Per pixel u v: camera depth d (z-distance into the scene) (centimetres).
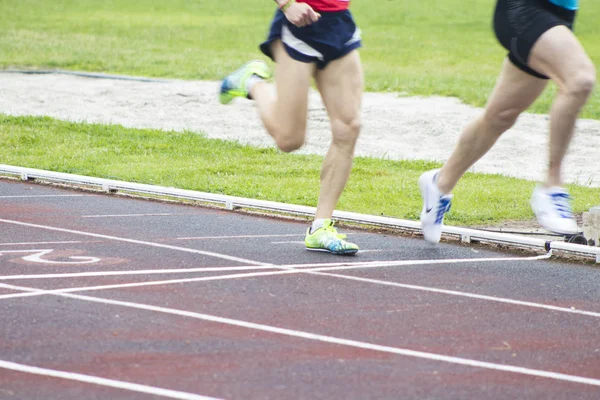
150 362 1010
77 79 4441
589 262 1576
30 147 2803
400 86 4312
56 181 2288
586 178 2545
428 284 1392
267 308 1233
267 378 972
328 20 1398
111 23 7138
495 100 1407
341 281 1392
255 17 7844
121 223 1817
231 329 1137
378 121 3416
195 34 6588
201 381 957
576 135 3186
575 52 1210
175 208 2009
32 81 4334
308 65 1411
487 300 1313
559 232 1289
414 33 6956
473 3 8700
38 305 1220
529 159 2802
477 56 5750
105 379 957
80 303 1233
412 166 2623
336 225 1878
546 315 1247
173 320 1166
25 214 1891
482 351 1086
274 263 1498
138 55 5359
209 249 1595
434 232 1608
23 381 948
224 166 2570
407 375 995
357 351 1069
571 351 1096
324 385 957
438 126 3319
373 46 6156
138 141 2922
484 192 2234
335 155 1544
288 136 1447
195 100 3850
